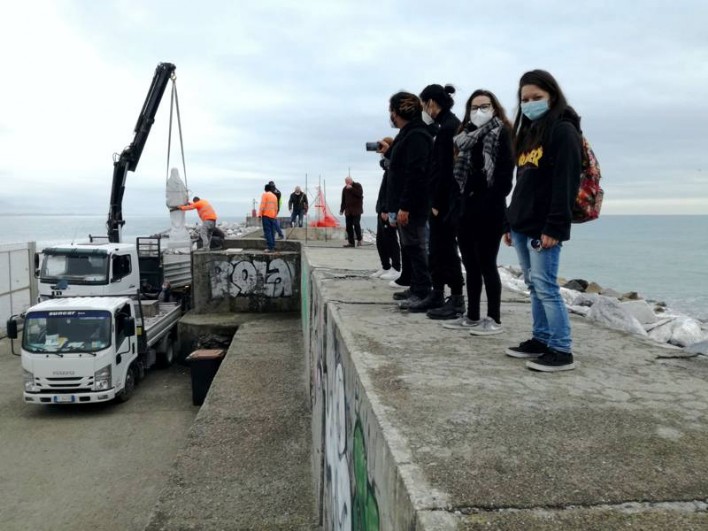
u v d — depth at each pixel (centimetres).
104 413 1097
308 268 892
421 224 468
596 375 285
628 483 167
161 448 934
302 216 2405
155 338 1358
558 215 286
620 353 334
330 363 429
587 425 214
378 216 711
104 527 703
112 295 1343
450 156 416
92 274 1322
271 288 1577
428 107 427
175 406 1142
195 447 710
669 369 298
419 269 473
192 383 1147
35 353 1052
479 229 372
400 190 490
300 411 827
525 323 431
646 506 154
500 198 365
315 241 1805
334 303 494
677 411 231
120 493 784
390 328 394
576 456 186
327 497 440
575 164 287
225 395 895
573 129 289
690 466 179
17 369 1372
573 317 469
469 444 194
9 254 1759
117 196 1916
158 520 552
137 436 984
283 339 1278
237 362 1082
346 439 311
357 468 263
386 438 198
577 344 358
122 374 1141
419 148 463
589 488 164
